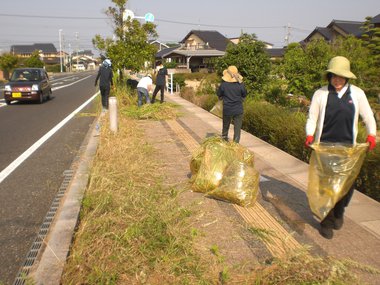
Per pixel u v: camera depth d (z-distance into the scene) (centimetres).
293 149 756
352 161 360
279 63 1478
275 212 441
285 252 346
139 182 522
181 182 534
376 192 527
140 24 1616
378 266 329
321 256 344
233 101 736
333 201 359
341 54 1172
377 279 310
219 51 5103
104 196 443
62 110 1454
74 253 333
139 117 1140
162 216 397
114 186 489
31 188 545
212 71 4300
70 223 410
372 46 1120
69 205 458
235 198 454
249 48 1417
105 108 1278
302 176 577
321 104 371
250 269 321
